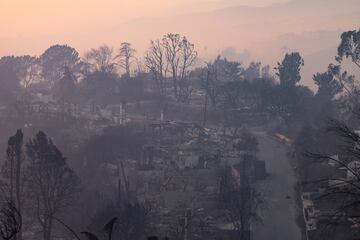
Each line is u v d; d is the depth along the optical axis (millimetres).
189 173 67562
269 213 55312
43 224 44562
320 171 57000
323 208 49781
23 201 46219
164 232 46906
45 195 44688
